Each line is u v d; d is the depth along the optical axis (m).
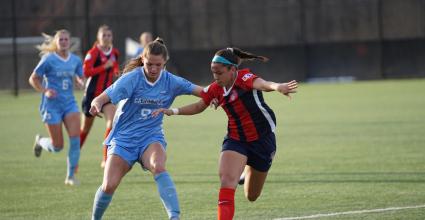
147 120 18.61
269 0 87.00
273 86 17.17
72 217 21.38
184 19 87.81
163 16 87.25
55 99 28.25
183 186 26.17
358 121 46.72
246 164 18.62
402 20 85.06
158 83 18.55
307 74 85.75
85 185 27.03
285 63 85.94
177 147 37.66
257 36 87.56
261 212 21.31
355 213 20.62
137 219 20.84
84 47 82.38
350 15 86.38
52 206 23.06
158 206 22.72
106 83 31.86
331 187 25.02
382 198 22.77
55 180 28.28
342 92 71.75
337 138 38.91
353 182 25.83
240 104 18.02
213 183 26.70
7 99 74.88
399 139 37.25
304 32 85.81
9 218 21.34
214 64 17.78
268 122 18.27
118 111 18.73
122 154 18.20
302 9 85.75
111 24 85.69
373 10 85.75
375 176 26.86
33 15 87.31
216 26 87.81
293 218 20.28
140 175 29.08
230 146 18.22
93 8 85.94
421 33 84.62
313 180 26.56
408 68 84.25
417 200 22.30
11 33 83.69
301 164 30.50
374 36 85.81
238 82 17.91
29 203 23.61
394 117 47.88
